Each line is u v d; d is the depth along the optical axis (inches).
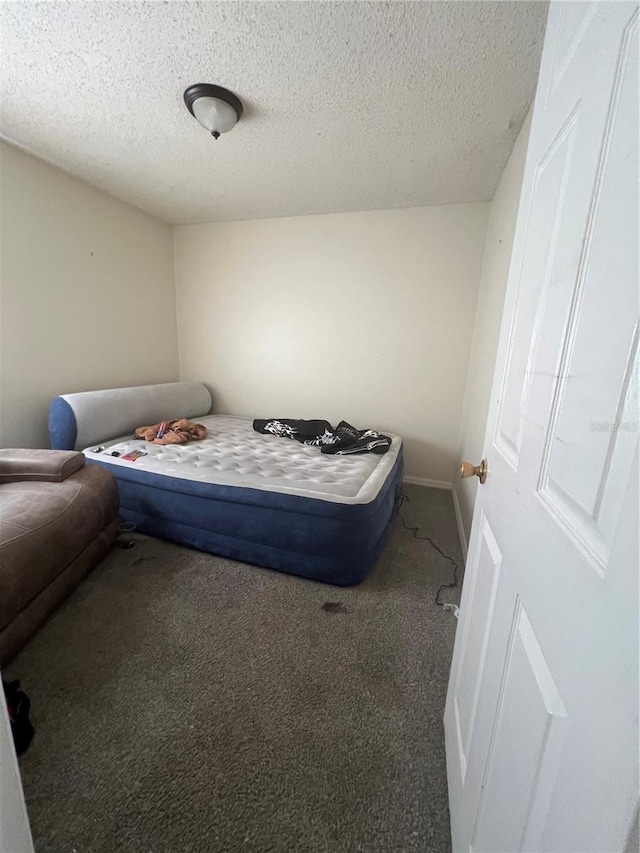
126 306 113.7
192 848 30.7
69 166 86.7
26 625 48.8
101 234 102.3
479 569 32.9
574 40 21.2
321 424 113.3
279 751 38.2
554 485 18.5
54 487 63.2
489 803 22.8
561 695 15.2
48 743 38.2
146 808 33.2
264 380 133.1
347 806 33.7
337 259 115.7
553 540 17.7
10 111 65.5
